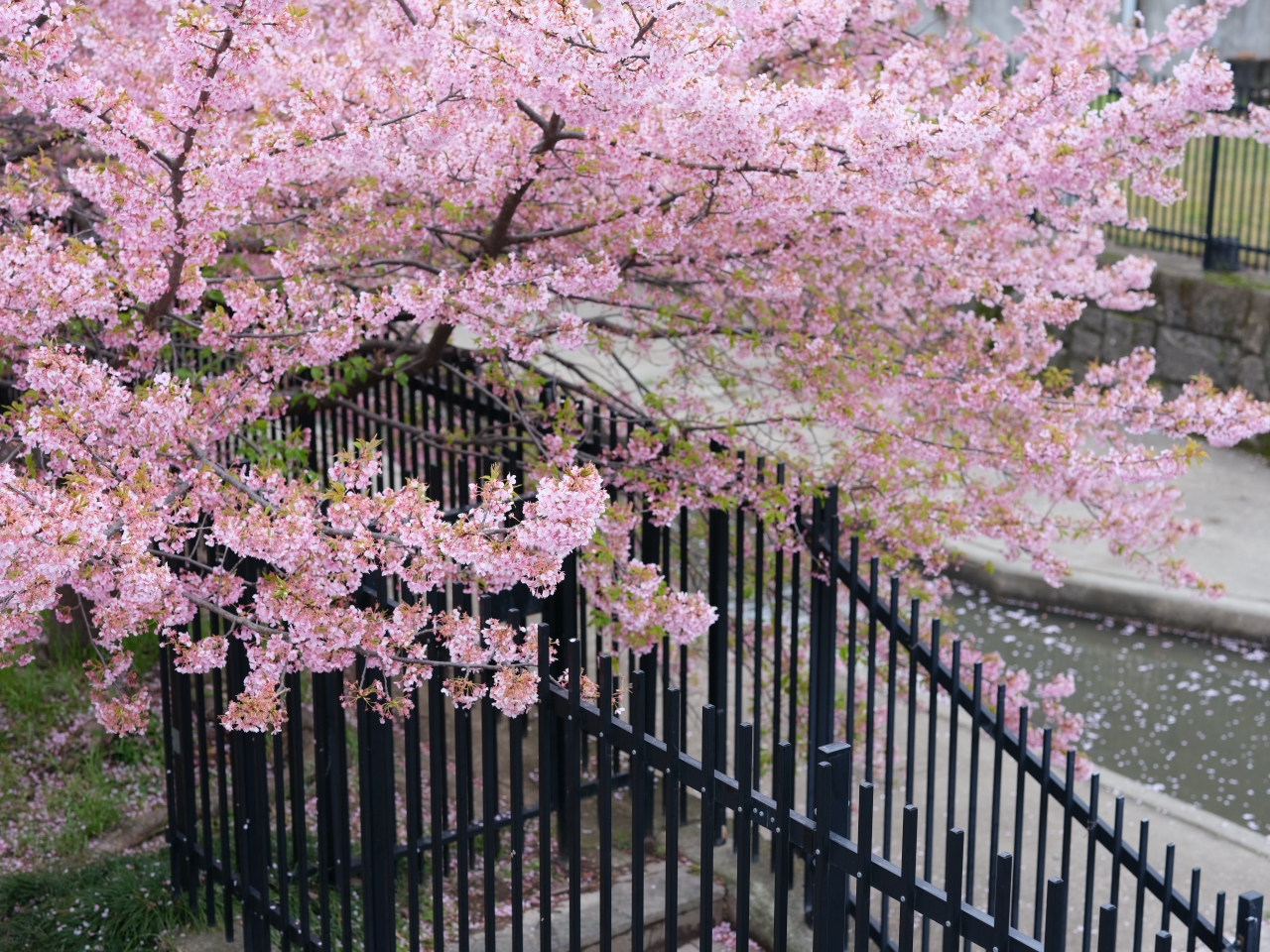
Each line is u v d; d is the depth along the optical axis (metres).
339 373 5.70
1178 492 5.48
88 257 3.34
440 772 3.22
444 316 4.18
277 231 5.00
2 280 3.27
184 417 3.38
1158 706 8.03
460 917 3.29
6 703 5.11
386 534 2.95
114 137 3.35
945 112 4.55
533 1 3.23
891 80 5.12
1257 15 18.28
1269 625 8.66
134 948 3.93
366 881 3.50
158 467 3.37
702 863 2.78
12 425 3.54
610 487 5.04
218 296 4.61
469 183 4.44
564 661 4.33
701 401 5.32
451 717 5.56
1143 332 12.56
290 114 4.18
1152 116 4.48
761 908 4.36
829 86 3.79
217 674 3.85
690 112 3.79
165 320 4.54
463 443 5.50
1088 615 9.23
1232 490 10.85
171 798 4.09
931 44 5.70
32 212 4.80
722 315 5.07
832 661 4.46
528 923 4.23
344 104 4.12
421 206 4.45
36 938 3.93
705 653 6.70
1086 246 5.99
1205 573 9.28
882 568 5.19
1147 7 17.09
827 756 2.52
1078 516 10.19
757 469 4.57
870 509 5.13
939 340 5.67
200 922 4.06
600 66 3.30
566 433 4.65
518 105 3.97
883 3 5.29
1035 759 4.15
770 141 3.87
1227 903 5.35
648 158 4.25
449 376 5.78
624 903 4.35
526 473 4.81
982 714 4.13
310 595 3.03
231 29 3.27
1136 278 6.05
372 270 4.80
